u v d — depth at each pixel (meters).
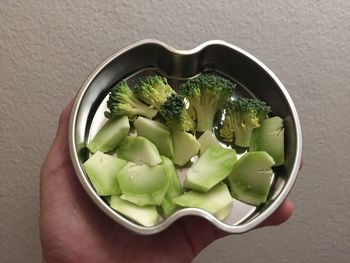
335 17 0.26
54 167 0.21
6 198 0.26
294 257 0.26
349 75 0.26
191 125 0.20
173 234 0.21
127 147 0.19
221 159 0.19
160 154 0.19
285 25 0.26
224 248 0.26
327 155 0.26
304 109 0.26
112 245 0.20
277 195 0.18
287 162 0.19
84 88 0.19
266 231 0.26
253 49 0.26
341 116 0.26
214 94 0.20
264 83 0.21
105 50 0.26
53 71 0.26
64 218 0.20
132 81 0.21
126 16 0.26
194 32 0.26
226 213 0.18
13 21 0.26
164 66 0.21
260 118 0.20
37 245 0.26
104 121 0.20
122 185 0.18
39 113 0.26
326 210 0.26
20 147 0.26
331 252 0.26
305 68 0.26
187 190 0.19
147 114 0.20
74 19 0.26
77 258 0.20
